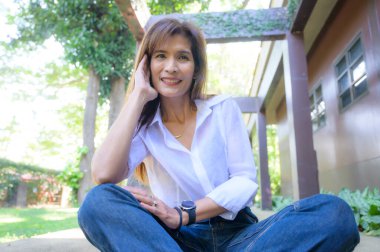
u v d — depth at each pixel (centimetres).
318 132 622
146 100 128
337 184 529
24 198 978
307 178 359
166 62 133
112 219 94
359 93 441
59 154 2050
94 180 116
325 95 571
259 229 109
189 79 134
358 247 205
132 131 119
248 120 1027
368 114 412
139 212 97
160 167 135
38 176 1016
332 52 521
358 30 423
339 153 520
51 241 253
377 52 373
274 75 554
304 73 387
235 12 411
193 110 140
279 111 900
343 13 466
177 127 139
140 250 90
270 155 1429
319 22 526
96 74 891
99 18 838
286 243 93
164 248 91
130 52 879
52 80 1438
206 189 126
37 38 942
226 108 138
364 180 433
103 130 1758
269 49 565
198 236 125
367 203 297
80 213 99
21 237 297
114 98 884
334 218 92
